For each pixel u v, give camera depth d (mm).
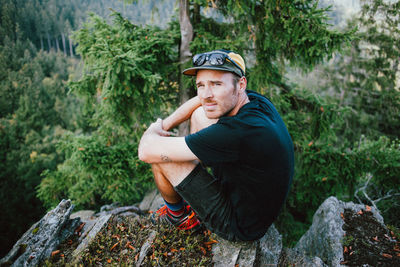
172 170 1363
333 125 6004
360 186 6617
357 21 7363
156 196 6047
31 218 25594
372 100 10234
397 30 7270
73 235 1804
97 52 3551
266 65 4387
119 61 3402
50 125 40594
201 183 1390
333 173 4750
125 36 4199
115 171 4625
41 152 34750
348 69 9883
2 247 22516
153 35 4285
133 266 1529
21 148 34031
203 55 1111
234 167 1230
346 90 10266
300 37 3986
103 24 4340
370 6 7031
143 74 3686
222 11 4656
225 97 1152
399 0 6680
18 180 28984
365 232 2248
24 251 1584
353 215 2482
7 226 23844
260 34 4191
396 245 2043
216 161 1168
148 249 1645
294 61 4332
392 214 5145
